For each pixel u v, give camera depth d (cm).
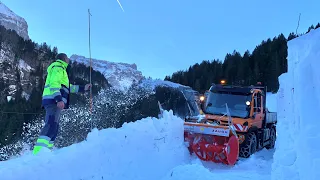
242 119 777
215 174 557
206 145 668
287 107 446
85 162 455
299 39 392
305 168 286
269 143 979
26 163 398
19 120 3647
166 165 597
